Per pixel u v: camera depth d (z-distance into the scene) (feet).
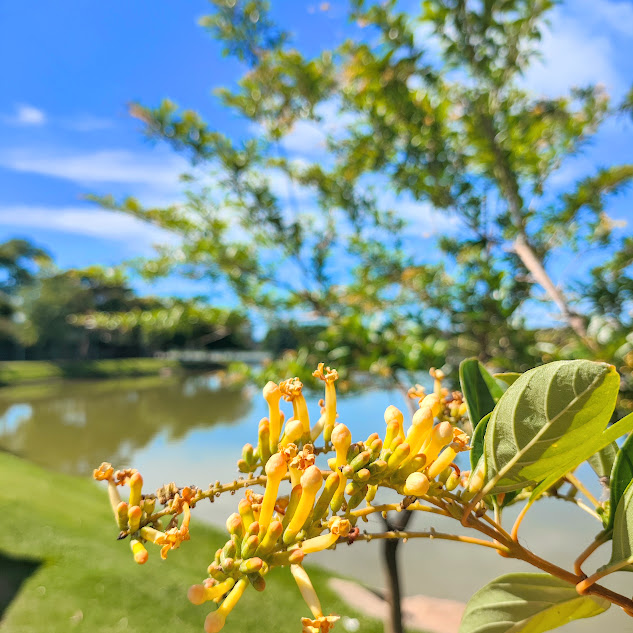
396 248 17.26
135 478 2.09
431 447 2.10
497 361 11.23
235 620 23.84
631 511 2.15
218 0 17.06
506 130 14.61
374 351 10.89
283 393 2.40
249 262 16.79
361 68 14.93
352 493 2.04
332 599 26.37
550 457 2.11
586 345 10.55
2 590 25.76
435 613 23.72
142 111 17.22
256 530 1.93
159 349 182.29
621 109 14.70
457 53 14.02
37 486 45.55
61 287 151.23
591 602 2.25
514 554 2.17
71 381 145.48
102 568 28.58
